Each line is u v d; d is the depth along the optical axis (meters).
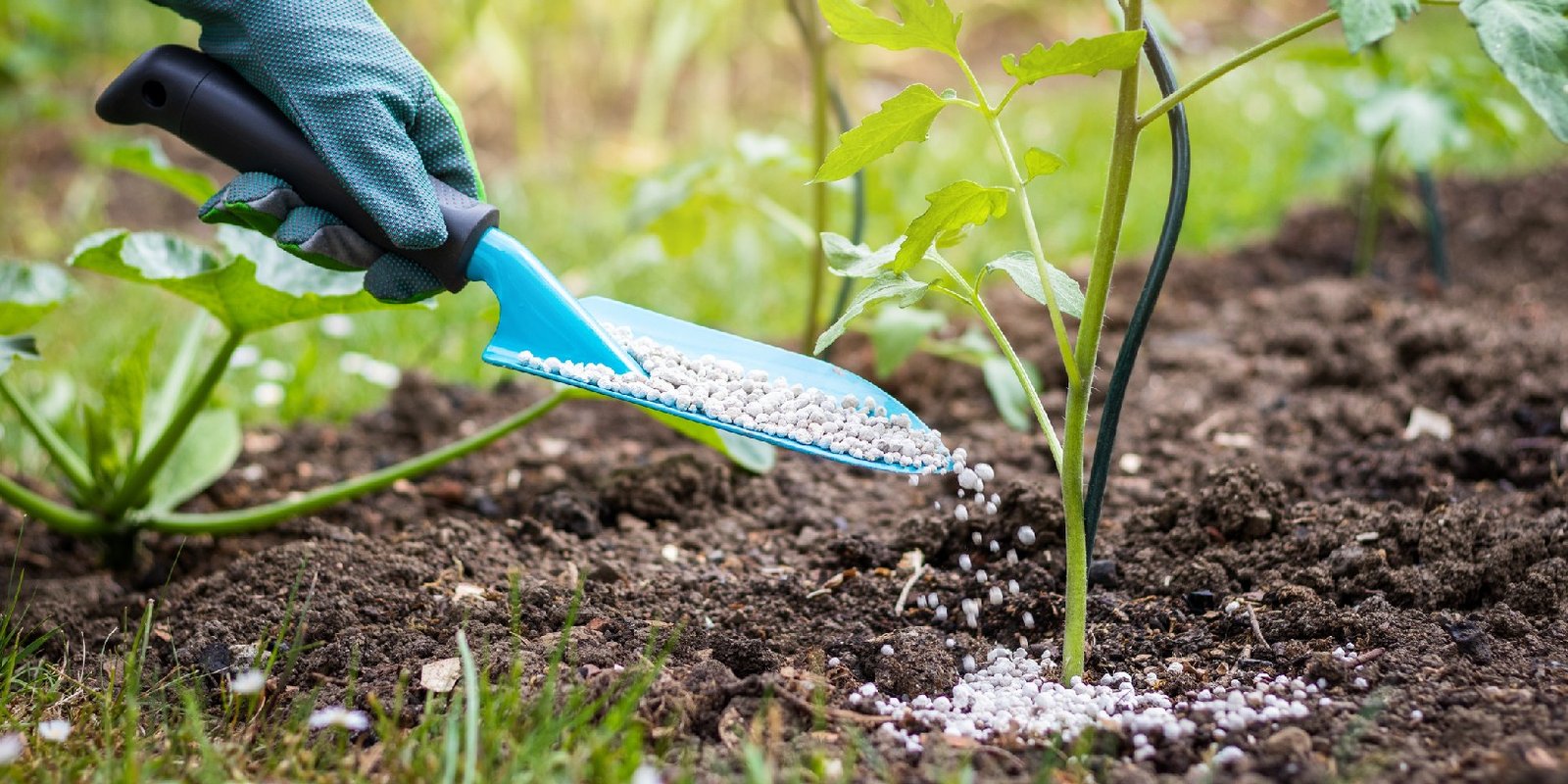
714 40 1.97
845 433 0.86
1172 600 0.92
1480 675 0.83
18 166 1.77
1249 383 1.18
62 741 0.83
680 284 1.41
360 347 1.28
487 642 0.89
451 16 1.90
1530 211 1.47
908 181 1.58
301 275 0.96
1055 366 1.21
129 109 0.87
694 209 1.18
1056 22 2.35
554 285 0.87
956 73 2.15
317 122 0.85
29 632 0.92
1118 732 0.82
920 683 0.86
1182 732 0.81
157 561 1.01
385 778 0.80
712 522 1.04
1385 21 0.77
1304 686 0.84
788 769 0.80
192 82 0.86
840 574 0.95
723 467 1.06
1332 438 1.09
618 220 1.56
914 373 1.21
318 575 0.94
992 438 1.12
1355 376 1.16
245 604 0.93
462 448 1.00
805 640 0.90
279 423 1.18
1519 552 0.91
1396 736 0.80
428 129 0.88
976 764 0.80
